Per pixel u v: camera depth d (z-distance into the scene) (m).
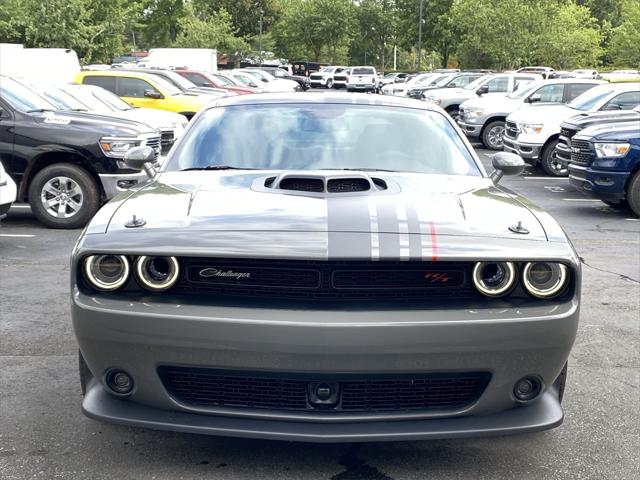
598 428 3.79
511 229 3.18
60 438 3.57
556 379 3.39
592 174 10.17
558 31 45.69
